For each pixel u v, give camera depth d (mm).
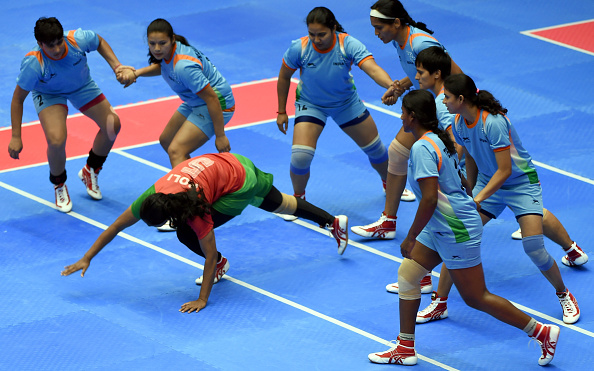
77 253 24891
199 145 26047
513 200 21375
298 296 22812
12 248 25062
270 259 24703
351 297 22766
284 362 19938
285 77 26359
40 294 22781
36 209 27422
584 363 19938
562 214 26812
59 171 27047
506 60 40281
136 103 35875
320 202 28062
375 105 35812
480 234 19031
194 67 24938
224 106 26375
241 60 40375
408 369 19703
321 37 24797
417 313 21719
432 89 22188
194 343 20688
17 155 26078
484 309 19438
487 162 20891
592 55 40906
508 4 47688
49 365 19766
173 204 20234
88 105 27109
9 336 20891
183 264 24453
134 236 26000
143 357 20094
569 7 47438
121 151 31547
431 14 46125
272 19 45719
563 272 23844
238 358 20078
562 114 34594
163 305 22344
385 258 24781
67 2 47969
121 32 43750
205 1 48469
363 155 31688
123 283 23406
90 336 20953
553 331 19359
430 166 18203
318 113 26312
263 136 32812
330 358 20094
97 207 27672
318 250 25234
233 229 26375
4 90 36938
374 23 24219
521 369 19719
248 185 22297
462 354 20328
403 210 27625
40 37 24922
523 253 24891
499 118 20078
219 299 22641
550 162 30469
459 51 41312
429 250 19344
